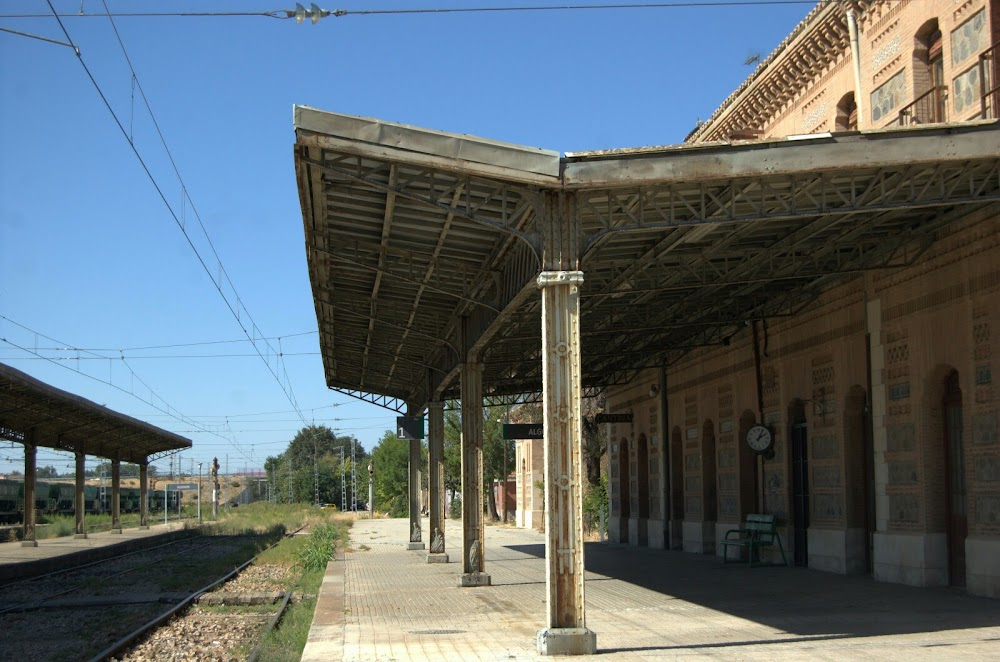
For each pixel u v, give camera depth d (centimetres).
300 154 943
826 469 1673
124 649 1214
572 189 959
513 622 1178
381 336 2158
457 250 1352
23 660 1164
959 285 1279
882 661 825
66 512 6141
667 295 1728
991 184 1123
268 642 1159
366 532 4272
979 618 1067
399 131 923
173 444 4694
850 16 1686
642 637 1009
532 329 2039
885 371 1471
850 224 1331
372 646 1003
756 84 2064
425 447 7875
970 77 1367
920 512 1374
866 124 1664
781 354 1864
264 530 4609
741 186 1077
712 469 2292
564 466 935
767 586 1495
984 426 1226
